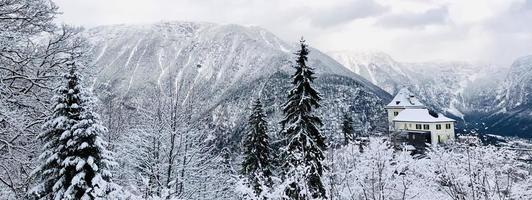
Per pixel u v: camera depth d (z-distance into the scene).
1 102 10.85
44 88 12.79
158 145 17.89
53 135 12.35
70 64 12.45
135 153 17.86
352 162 11.46
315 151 20.38
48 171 12.10
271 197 9.44
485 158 9.06
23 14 12.17
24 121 11.85
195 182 18.73
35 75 12.40
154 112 17.84
